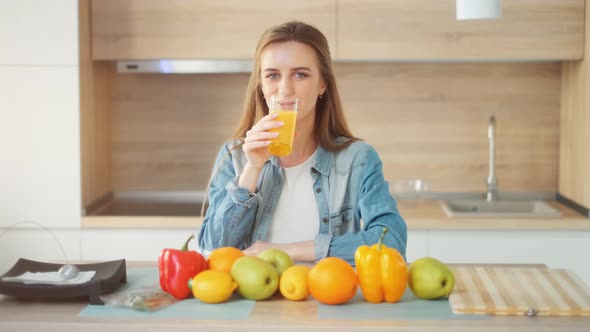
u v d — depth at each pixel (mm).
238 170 1939
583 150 3176
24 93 3102
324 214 1906
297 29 1810
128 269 1705
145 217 3115
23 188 3139
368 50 3168
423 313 1336
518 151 3604
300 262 1732
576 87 3283
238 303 1407
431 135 3607
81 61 3115
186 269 1424
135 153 3672
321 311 1350
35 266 1606
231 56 3189
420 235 3092
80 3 3096
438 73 3578
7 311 1369
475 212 3340
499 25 3145
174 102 3646
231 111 3646
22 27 3074
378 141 3617
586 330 1247
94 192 3369
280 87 1793
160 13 3186
